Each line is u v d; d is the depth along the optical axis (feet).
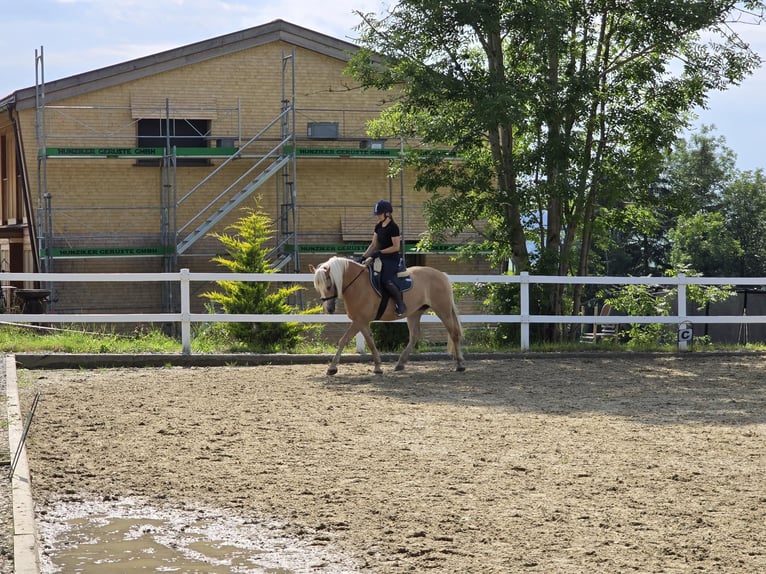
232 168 97.55
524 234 72.38
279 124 98.94
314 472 27.07
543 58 63.57
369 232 100.42
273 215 99.09
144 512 23.43
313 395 41.14
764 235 189.57
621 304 73.05
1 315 52.90
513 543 20.88
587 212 69.56
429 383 45.47
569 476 26.61
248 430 33.04
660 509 23.43
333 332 93.56
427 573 19.10
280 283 95.61
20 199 100.27
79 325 72.59
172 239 94.12
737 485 25.73
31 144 91.25
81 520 22.80
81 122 92.73
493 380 46.80
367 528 22.00
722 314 102.06
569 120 65.92
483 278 57.82
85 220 92.73
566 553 20.22
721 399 41.06
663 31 64.34
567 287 75.00
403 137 71.87
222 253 97.45
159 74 95.04
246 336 60.34
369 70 67.15
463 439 31.63
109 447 30.12
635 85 66.90
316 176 99.60
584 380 47.19
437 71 64.03
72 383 44.09
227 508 23.70
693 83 65.82
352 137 98.73
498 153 68.44
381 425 34.06
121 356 51.37
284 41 98.17
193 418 35.24
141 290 94.07
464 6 61.16
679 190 71.20
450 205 67.62
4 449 28.68
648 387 44.78
